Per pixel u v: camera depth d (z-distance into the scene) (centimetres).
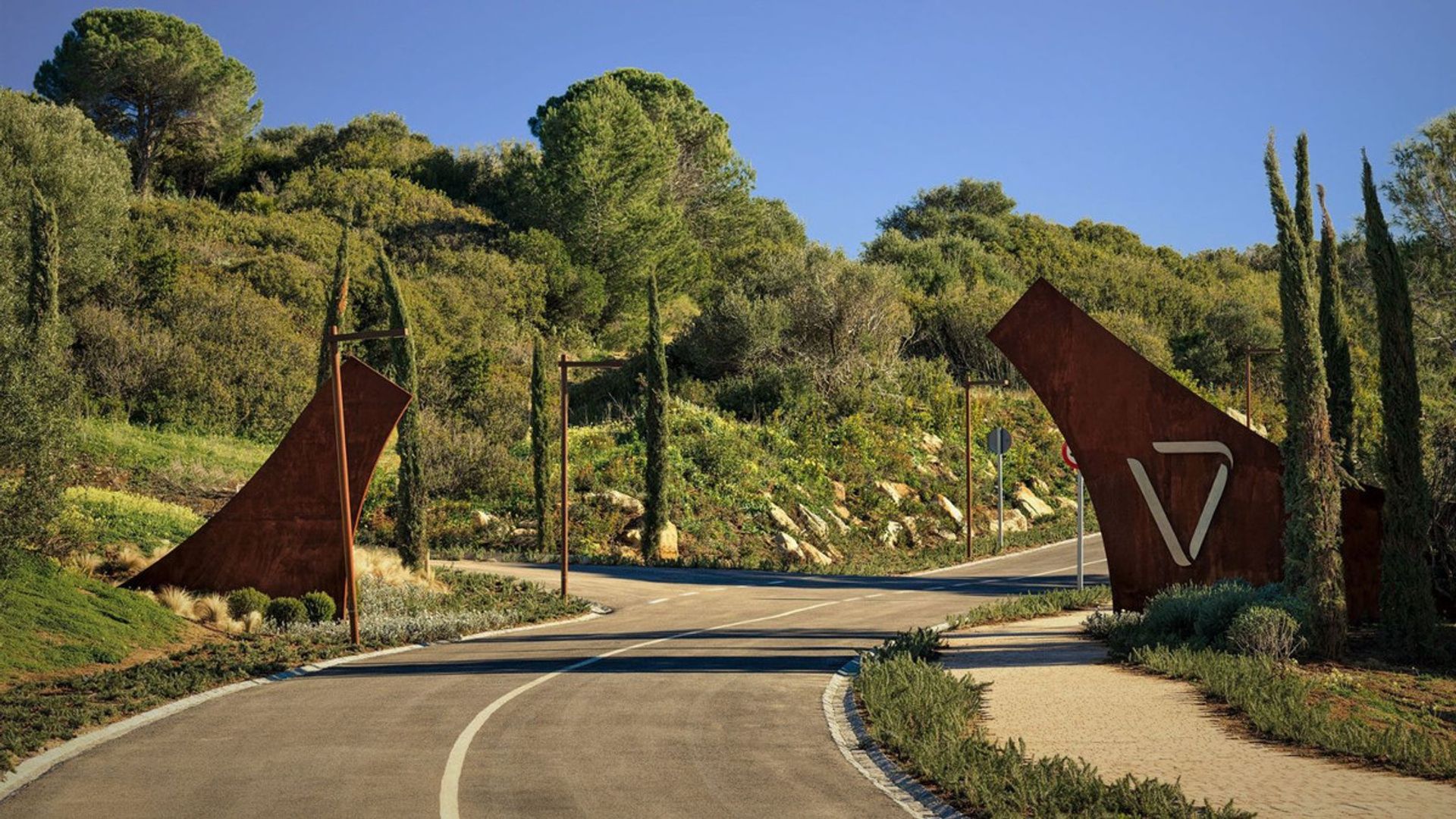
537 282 6831
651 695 1466
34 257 2089
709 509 4191
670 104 8906
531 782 1000
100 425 4075
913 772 1023
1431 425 2053
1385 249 1642
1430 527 1867
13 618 1728
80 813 918
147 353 4600
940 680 1394
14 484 1836
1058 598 2378
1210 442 1939
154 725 1321
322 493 2311
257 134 10494
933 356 6353
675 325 7238
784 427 4941
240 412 4666
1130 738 1158
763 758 1095
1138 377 1973
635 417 4866
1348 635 1747
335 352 2047
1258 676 1385
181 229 6306
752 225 9038
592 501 4166
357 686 1591
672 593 2962
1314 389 1619
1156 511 1961
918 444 5022
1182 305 8050
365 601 2447
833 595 2884
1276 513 1908
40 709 1349
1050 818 843
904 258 7988
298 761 1104
